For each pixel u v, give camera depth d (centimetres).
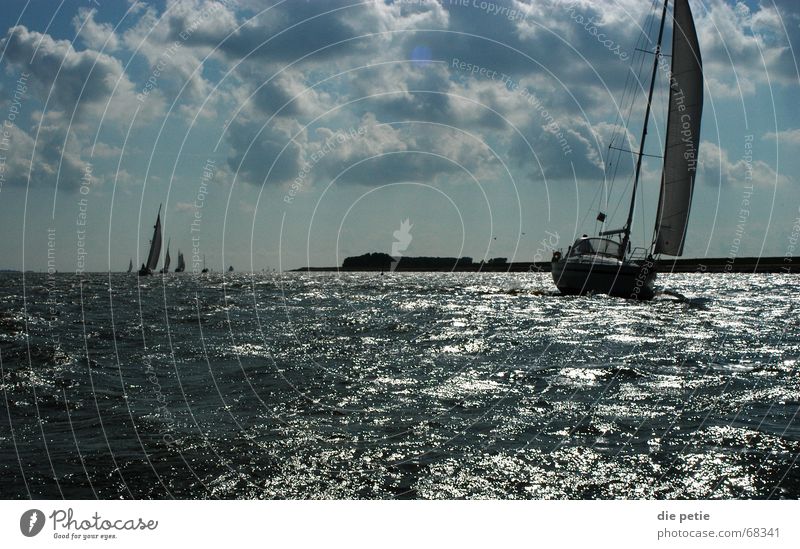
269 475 1034
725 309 4088
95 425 1275
